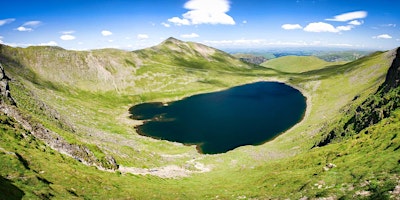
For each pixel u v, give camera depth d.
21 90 99.19
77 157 51.28
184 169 74.31
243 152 94.25
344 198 28.16
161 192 44.44
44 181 33.22
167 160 85.50
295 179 41.66
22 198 27.09
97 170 48.59
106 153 61.66
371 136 47.66
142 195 40.69
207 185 55.31
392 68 101.75
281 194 36.97
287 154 88.69
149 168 66.19
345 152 47.16
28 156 38.00
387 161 33.03
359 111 82.81
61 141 53.66
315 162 50.91
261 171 60.75
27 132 47.75
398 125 44.59
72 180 37.16
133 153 78.75
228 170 73.31
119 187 42.06
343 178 34.00
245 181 53.44
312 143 90.44
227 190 47.12
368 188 28.23
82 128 101.50
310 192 33.38
